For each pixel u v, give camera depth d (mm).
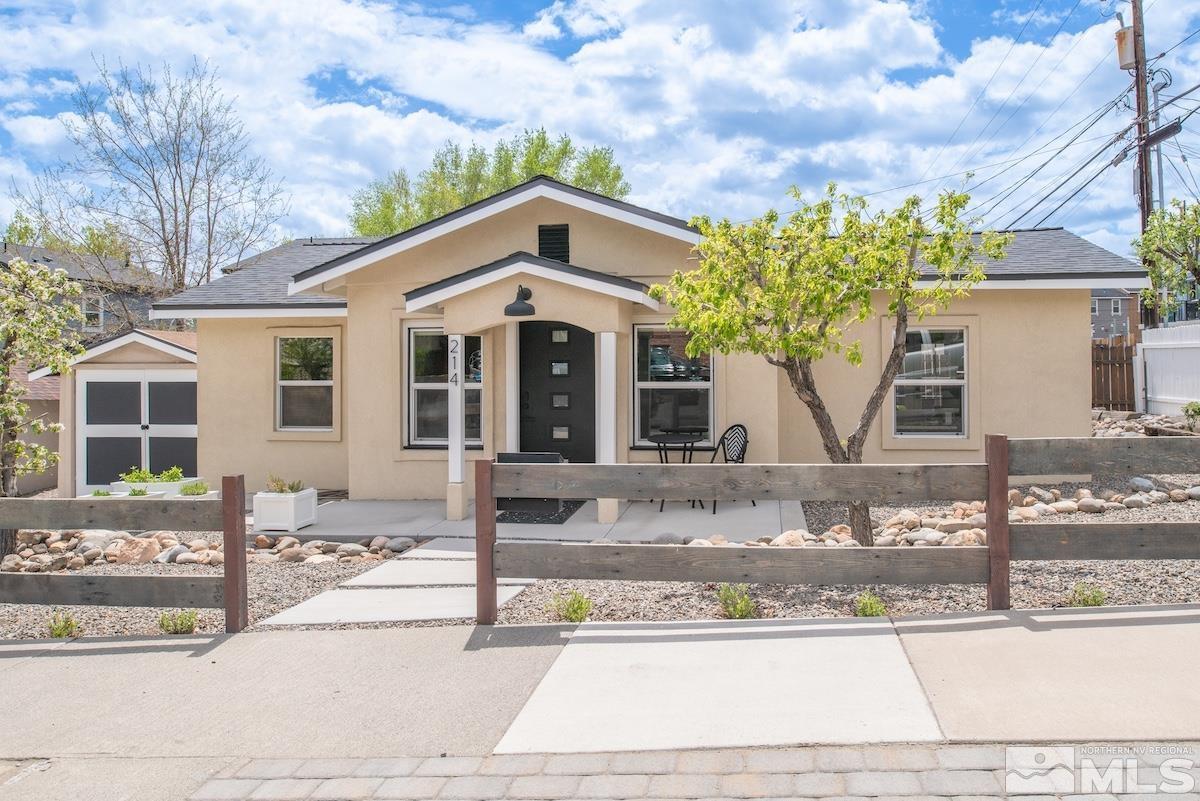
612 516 10195
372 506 11859
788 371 7820
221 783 3914
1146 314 22422
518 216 12039
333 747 4223
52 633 6254
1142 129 19906
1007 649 5039
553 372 12016
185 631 6215
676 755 3980
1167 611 5625
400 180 34406
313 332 14078
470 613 6383
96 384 14836
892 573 5797
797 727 4191
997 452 5742
